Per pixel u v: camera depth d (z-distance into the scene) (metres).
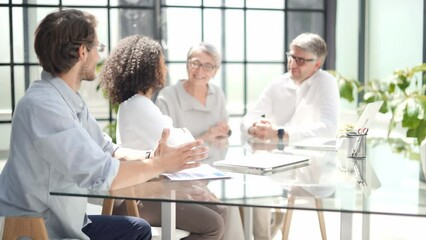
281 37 5.14
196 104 3.38
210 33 4.99
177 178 2.08
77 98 2.01
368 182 2.09
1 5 4.52
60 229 1.97
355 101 5.29
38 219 1.84
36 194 1.91
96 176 1.85
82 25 1.96
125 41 2.62
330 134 3.21
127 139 2.51
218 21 5.00
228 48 5.04
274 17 5.11
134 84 2.55
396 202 1.79
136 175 1.92
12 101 4.59
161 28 4.88
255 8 5.05
